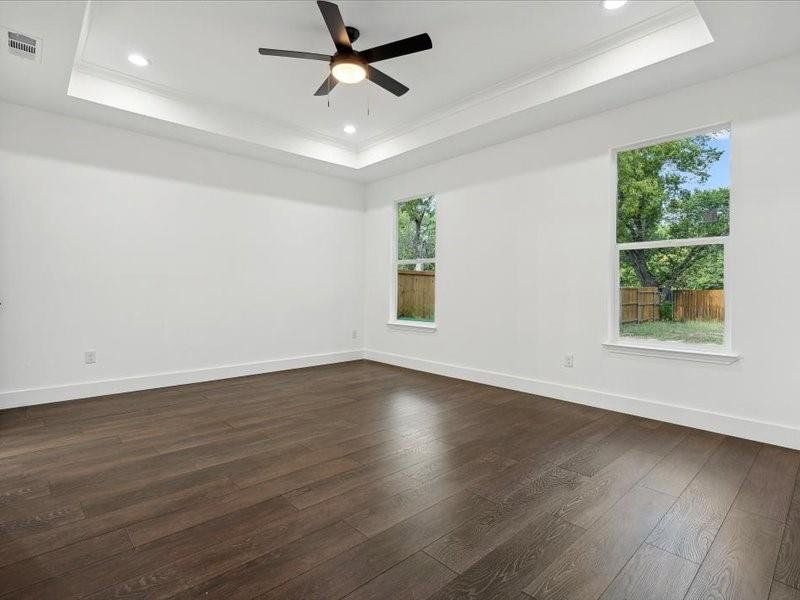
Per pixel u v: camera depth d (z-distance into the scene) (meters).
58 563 1.57
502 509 1.99
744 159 2.90
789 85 2.73
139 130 4.05
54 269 3.68
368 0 2.56
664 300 3.37
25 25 2.49
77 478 2.28
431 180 5.09
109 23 2.80
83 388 3.83
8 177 3.46
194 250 4.47
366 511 1.96
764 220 2.83
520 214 4.21
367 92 3.80
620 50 2.97
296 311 5.32
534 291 4.11
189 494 2.11
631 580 1.51
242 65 3.35
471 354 4.68
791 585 1.49
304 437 2.93
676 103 3.19
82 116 3.73
